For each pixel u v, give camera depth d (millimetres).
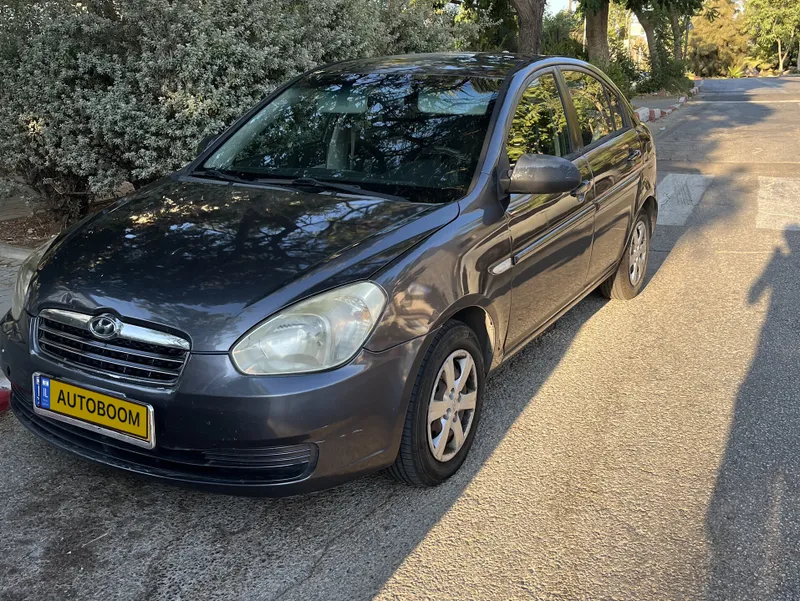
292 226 2951
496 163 3367
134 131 5926
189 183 3602
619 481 3109
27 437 3393
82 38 6160
